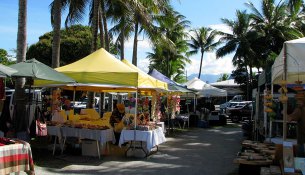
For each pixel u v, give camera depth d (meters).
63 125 10.16
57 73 9.46
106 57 11.10
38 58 35.78
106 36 20.83
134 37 24.62
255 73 49.12
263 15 40.50
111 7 19.44
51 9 18.09
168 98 18.16
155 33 21.86
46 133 10.80
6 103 10.65
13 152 5.91
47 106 13.30
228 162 10.02
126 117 10.99
